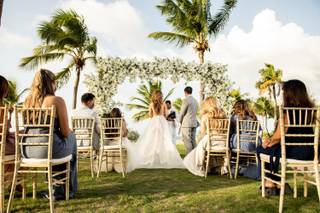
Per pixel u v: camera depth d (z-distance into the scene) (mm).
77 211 3465
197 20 16156
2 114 3609
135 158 6695
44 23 14719
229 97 9766
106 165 6363
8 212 3383
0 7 6629
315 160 3486
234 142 5812
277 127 3779
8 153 3707
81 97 6395
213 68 9625
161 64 9336
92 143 5820
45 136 3590
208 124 5797
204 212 3400
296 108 3465
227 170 6066
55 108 3504
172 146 7324
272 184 4137
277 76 25828
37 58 16312
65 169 4133
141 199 3951
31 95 3742
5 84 3674
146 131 7469
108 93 9117
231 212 3396
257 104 25438
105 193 4332
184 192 4367
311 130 3645
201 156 6000
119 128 5895
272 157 3666
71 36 15164
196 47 16922
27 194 4254
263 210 3447
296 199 3885
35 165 3480
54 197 3920
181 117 8266
